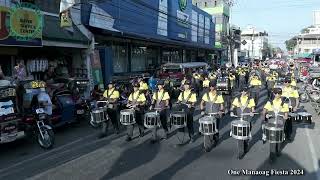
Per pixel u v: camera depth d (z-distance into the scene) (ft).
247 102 38.60
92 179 29.53
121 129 49.75
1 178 30.42
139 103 45.03
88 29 80.59
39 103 43.52
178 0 143.54
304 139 43.39
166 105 43.16
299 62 197.57
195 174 30.50
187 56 174.19
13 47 60.29
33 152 38.47
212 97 39.88
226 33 249.96
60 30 68.69
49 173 31.35
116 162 34.22
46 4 68.69
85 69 76.28
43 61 66.08
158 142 42.01
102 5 85.15
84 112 53.52
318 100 64.18
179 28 146.00
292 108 51.83
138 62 119.24
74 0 69.56
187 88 42.86
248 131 33.83
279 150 36.73
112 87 47.06
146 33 112.57
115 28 91.97
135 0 103.81
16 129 38.91
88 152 38.06
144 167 32.55
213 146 39.93
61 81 59.31
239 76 110.32
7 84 40.24
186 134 45.65
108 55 80.69
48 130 39.99
